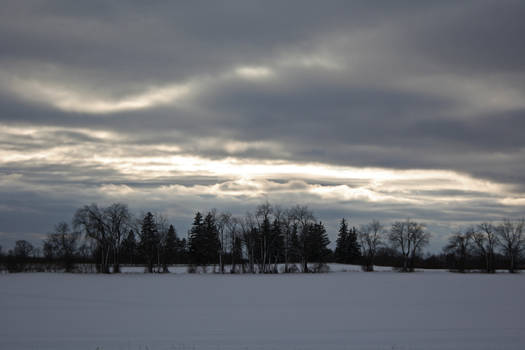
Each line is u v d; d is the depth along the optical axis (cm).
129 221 9788
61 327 2502
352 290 5069
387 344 1997
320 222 13362
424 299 4056
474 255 12950
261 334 2252
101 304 3662
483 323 2611
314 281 6675
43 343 2053
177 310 3241
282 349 1906
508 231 12362
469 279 7400
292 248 10938
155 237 10138
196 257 12794
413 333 2272
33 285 5722
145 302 3812
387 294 4584
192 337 2180
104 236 9569
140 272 9831
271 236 11219
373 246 12656
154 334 2269
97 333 2312
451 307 3419
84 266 10456
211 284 5941
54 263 10456
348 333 2275
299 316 2917
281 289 5212
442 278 7731
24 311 3212
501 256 13325
